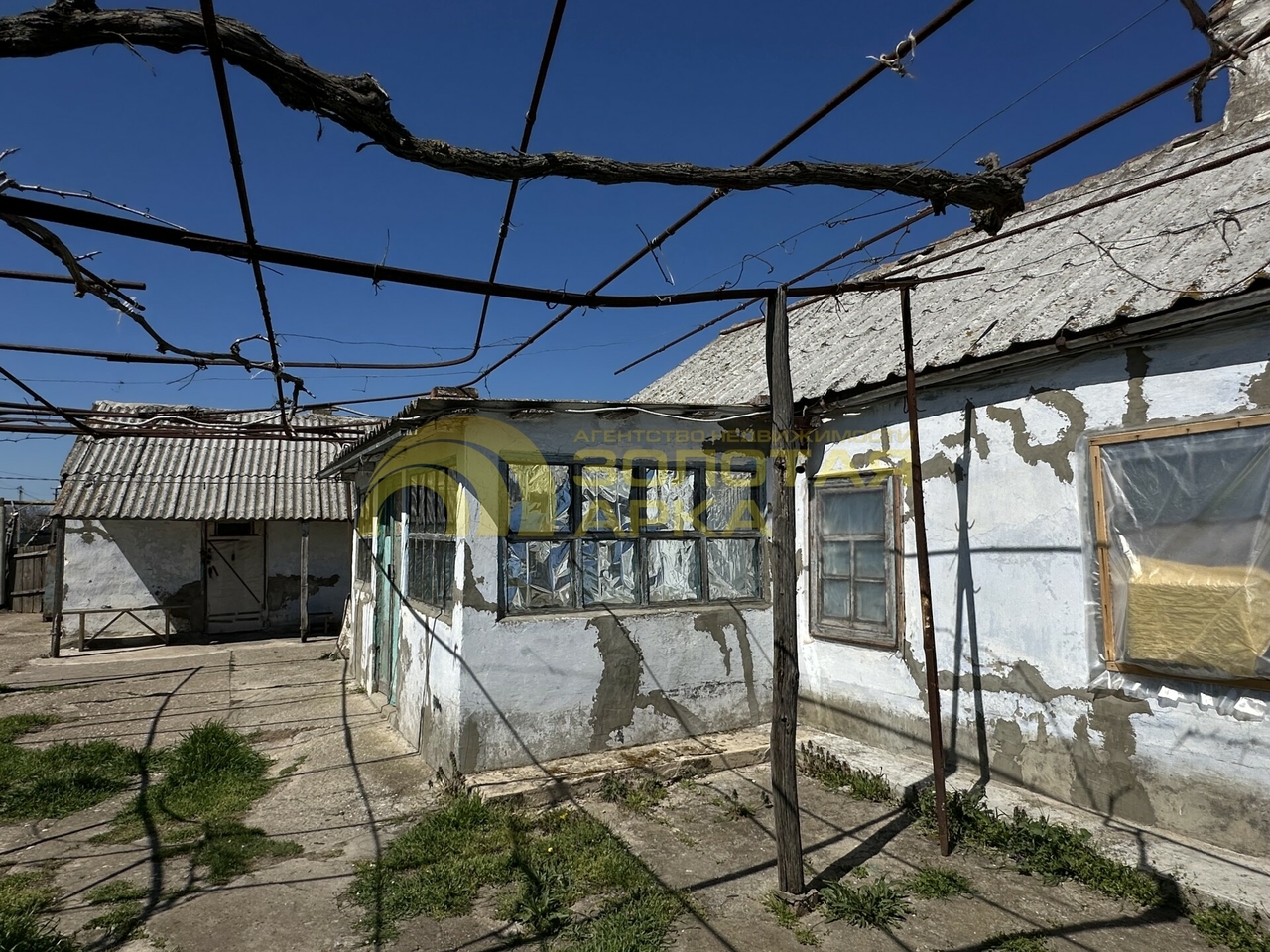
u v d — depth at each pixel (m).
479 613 5.68
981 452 5.42
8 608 19.28
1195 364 4.30
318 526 15.17
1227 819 4.11
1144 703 4.48
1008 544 5.23
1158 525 4.41
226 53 2.46
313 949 3.58
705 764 5.92
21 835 4.92
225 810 5.32
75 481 12.98
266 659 11.59
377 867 4.37
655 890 4.07
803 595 6.96
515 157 3.14
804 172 3.64
